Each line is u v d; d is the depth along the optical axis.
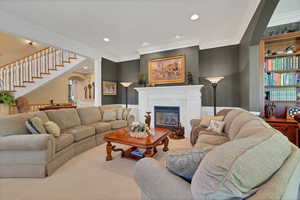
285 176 0.60
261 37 2.33
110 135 2.47
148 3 2.16
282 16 2.52
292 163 0.68
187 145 3.06
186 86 3.71
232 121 2.20
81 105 8.17
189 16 2.54
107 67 4.77
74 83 8.33
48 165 1.91
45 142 1.85
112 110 4.01
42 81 4.27
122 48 4.25
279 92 2.53
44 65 4.38
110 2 2.12
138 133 2.35
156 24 2.82
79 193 1.58
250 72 2.50
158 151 2.70
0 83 3.79
